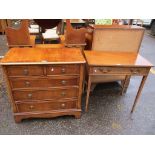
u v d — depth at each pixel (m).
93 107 2.36
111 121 2.13
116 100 2.55
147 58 4.24
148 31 7.41
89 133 1.94
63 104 2.00
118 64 1.86
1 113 2.16
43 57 1.75
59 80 1.81
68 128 1.99
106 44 2.35
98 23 2.55
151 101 2.56
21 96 1.84
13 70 1.66
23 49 1.94
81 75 1.81
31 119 2.09
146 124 2.11
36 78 1.75
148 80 3.16
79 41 2.21
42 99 1.91
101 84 2.96
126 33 2.30
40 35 3.18
